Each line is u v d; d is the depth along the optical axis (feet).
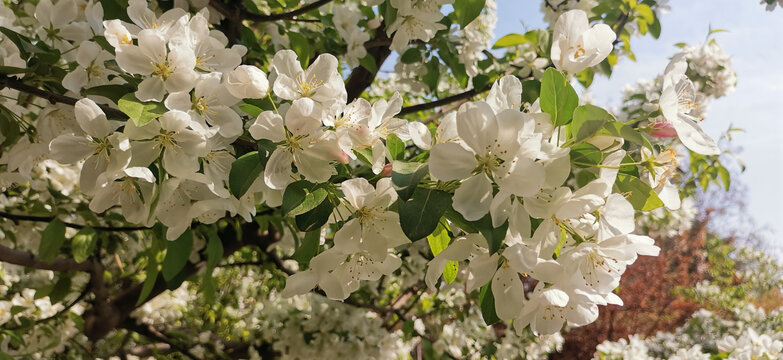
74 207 1.76
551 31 2.06
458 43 2.06
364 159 0.82
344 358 2.61
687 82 0.87
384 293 3.11
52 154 0.78
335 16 1.92
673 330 7.99
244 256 3.14
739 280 8.64
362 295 2.93
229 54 0.91
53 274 2.64
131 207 0.84
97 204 0.83
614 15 2.26
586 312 0.81
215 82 0.82
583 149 0.77
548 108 0.79
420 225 0.71
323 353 2.62
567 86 0.78
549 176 0.74
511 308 0.80
